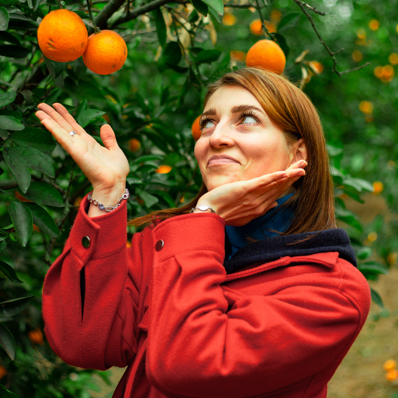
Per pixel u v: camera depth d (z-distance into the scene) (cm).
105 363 113
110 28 169
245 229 120
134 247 129
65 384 251
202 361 90
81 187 186
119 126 214
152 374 93
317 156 119
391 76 438
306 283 100
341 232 110
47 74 172
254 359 91
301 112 117
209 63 189
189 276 98
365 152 465
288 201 119
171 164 223
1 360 184
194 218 105
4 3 124
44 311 112
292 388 100
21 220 120
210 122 120
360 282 103
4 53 136
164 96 225
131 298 120
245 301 99
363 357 518
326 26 570
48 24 117
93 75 221
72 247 106
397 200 414
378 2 505
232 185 107
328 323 95
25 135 125
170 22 192
